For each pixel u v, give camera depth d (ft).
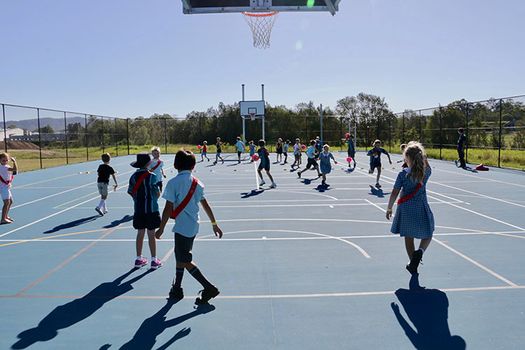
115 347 13.87
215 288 17.16
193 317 16.08
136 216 21.77
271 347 13.76
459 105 88.69
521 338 14.19
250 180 61.82
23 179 66.95
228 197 45.70
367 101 200.95
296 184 56.39
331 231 29.48
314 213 36.11
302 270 21.27
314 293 18.29
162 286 19.39
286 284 19.38
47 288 19.24
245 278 20.22
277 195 46.75
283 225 31.53
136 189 21.65
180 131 158.51
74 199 46.06
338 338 14.32
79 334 14.79
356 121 155.94
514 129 74.43
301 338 14.34
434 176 63.05
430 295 17.92
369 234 28.53
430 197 43.73
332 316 16.02
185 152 17.28
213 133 163.12
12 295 18.43
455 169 73.61
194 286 19.34
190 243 17.25
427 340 14.12
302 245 25.93
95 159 111.04
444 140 100.07
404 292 18.28
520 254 23.65
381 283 19.35
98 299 17.93
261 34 49.16
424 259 22.82
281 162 95.81
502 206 38.37
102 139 114.42
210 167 84.43
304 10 41.47
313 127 153.99
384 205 39.73
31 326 15.44
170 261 23.15
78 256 24.29
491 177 61.36
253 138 162.40
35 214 37.45
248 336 14.53
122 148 134.31
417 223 19.36
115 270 21.74
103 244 26.89
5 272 21.53
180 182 16.98
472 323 15.30
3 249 25.89
